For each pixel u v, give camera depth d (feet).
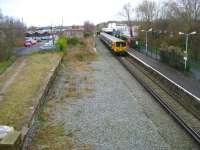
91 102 82.58
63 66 144.56
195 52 134.72
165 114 72.33
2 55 162.71
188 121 67.41
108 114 72.59
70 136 59.77
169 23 216.95
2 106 76.43
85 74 122.93
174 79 102.01
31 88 93.97
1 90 94.63
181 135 59.98
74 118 70.03
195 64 119.55
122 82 107.04
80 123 66.80
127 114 72.54
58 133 61.26
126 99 85.30
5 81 109.81
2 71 131.34
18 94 87.86
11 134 50.06
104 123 66.59
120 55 182.50
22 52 201.26
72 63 153.17
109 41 211.00
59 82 109.09
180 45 170.60
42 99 83.35
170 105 78.89
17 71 130.52
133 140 57.77
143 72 124.88
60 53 180.04
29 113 69.56
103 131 62.18
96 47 234.79
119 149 54.19
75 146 55.36
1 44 176.65
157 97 85.05
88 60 163.73
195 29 162.81
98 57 175.73
